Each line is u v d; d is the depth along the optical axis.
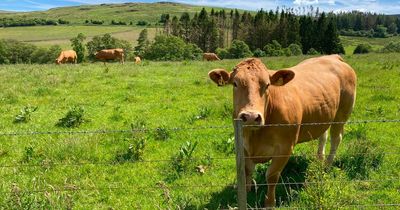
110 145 9.92
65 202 6.30
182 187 7.66
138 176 8.22
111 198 7.28
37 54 89.50
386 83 17.70
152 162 8.87
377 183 7.64
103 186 7.77
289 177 8.07
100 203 7.12
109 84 18.69
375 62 26.56
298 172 8.29
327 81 8.12
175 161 8.62
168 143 10.07
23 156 9.16
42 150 9.39
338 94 8.34
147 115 13.06
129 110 13.73
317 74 8.16
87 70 24.44
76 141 9.70
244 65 6.30
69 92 16.80
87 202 7.17
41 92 16.53
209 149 9.63
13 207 5.81
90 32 179.88
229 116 12.54
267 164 8.48
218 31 124.62
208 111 12.78
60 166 8.63
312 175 6.12
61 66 29.45
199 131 11.01
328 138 10.38
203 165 8.69
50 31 185.75
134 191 7.59
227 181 7.92
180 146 9.84
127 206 7.02
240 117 5.76
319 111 7.66
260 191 7.48
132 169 8.50
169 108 14.02
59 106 14.24
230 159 9.00
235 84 6.22
